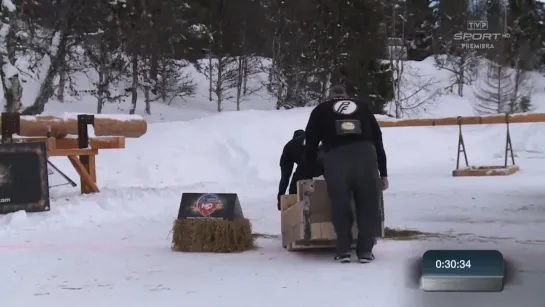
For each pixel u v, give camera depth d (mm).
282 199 6297
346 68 29641
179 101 36750
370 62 29844
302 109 21203
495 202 10008
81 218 8414
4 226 7633
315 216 5812
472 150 21125
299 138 6965
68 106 31047
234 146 17531
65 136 10602
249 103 38094
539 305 3816
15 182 8273
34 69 18672
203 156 16938
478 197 10766
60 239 6910
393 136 21312
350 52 29750
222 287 4617
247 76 39094
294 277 4910
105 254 6016
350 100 5656
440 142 21594
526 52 37875
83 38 23047
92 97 34062
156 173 15625
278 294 4371
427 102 37531
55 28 19234
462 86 40688
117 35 28328
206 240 6164
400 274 4770
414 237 6637
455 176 15414
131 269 5312
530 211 8852
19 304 4211
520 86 36625
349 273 4980
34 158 8422
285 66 31219
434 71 42812
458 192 11641
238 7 35969
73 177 13391
